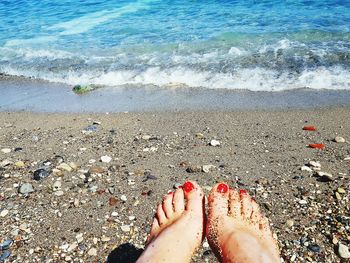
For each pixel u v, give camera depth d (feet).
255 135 2.01
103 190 1.59
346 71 2.72
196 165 1.75
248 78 2.73
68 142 2.03
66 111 2.46
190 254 1.23
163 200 1.44
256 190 1.55
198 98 2.51
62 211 1.48
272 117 2.21
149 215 1.44
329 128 2.05
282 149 1.86
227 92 2.57
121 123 2.23
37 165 1.80
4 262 1.25
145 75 2.93
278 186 1.57
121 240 1.33
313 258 1.22
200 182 1.62
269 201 1.49
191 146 1.93
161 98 2.55
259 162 1.76
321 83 2.59
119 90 2.75
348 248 1.24
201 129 2.11
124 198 1.54
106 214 1.45
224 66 2.94
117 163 1.79
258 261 1.09
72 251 1.29
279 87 2.58
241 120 2.19
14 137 2.14
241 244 1.17
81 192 1.58
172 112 2.34
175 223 1.31
